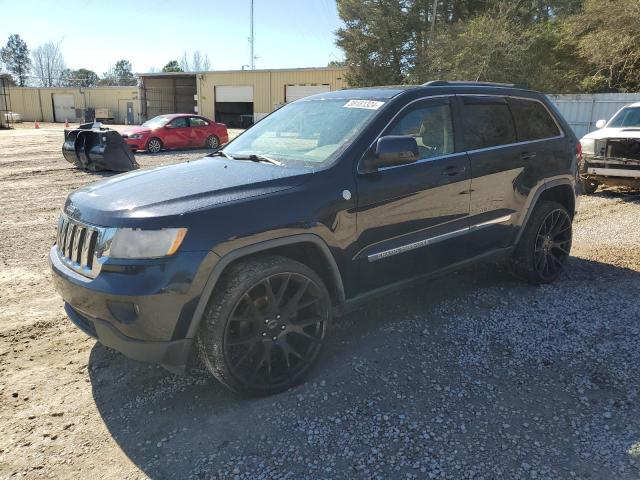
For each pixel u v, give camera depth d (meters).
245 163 3.74
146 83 48.69
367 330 4.10
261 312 3.13
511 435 2.86
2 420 3.03
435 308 4.52
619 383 3.35
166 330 2.84
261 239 3.05
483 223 4.41
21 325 4.28
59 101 58.09
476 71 26.06
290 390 3.29
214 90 45.12
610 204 9.41
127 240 2.82
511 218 4.68
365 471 2.60
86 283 2.92
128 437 2.88
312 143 3.83
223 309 2.95
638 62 24.53
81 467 2.65
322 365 3.57
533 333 4.05
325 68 40.41
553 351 3.77
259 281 3.05
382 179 3.62
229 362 3.03
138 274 2.79
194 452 2.75
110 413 3.10
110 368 3.61
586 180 10.12
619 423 2.95
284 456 2.71
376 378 3.42
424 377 3.43
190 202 2.98
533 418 3.01
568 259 5.92
